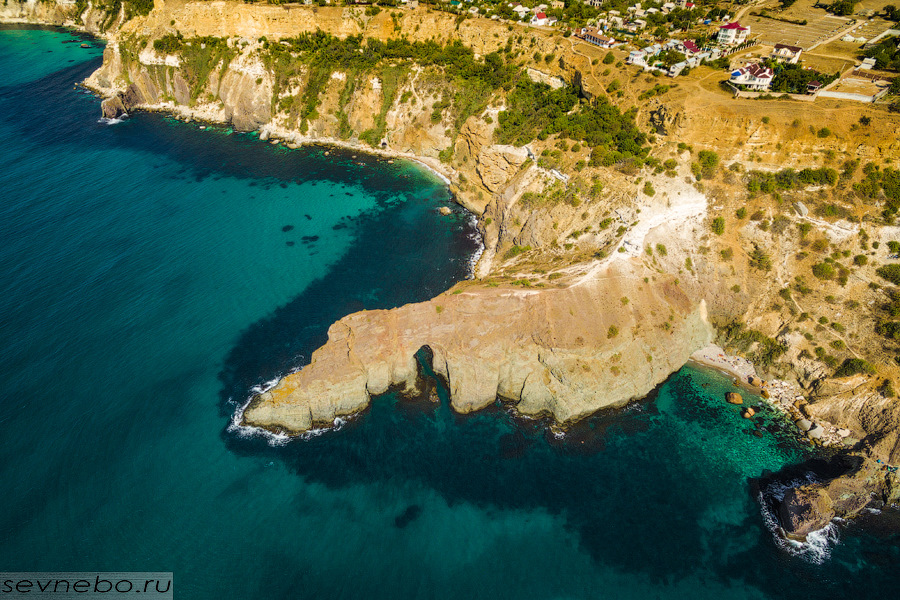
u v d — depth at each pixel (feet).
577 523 201.77
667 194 272.72
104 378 247.09
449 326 246.27
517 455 224.33
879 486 208.03
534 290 250.57
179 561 186.60
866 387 228.02
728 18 407.03
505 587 184.03
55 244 324.60
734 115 270.05
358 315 250.98
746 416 237.45
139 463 215.51
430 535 196.95
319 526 197.98
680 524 202.18
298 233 345.51
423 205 375.04
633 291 255.29
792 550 194.90
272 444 225.35
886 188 252.01
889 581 186.09
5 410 230.27
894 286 240.12
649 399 245.86
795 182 263.70
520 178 323.57
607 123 310.65
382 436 230.27
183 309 285.64
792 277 255.50
